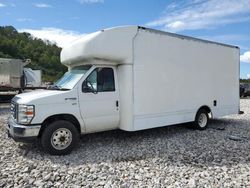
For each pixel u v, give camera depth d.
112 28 6.68
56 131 6.04
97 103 6.62
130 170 5.09
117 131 8.62
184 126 9.66
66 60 7.65
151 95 7.36
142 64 7.14
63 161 5.65
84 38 6.84
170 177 4.74
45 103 5.93
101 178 4.69
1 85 17.55
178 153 6.25
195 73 8.66
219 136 8.09
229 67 10.07
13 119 6.29
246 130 9.12
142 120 7.18
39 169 5.14
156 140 7.51
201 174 4.89
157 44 7.48
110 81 6.91
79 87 6.39
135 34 6.99
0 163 5.49
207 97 9.13
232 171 5.07
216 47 9.47
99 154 6.17
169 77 7.83
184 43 8.27
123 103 7.00
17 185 4.39
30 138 5.83
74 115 6.29
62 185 4.40
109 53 6.62
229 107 10.10
